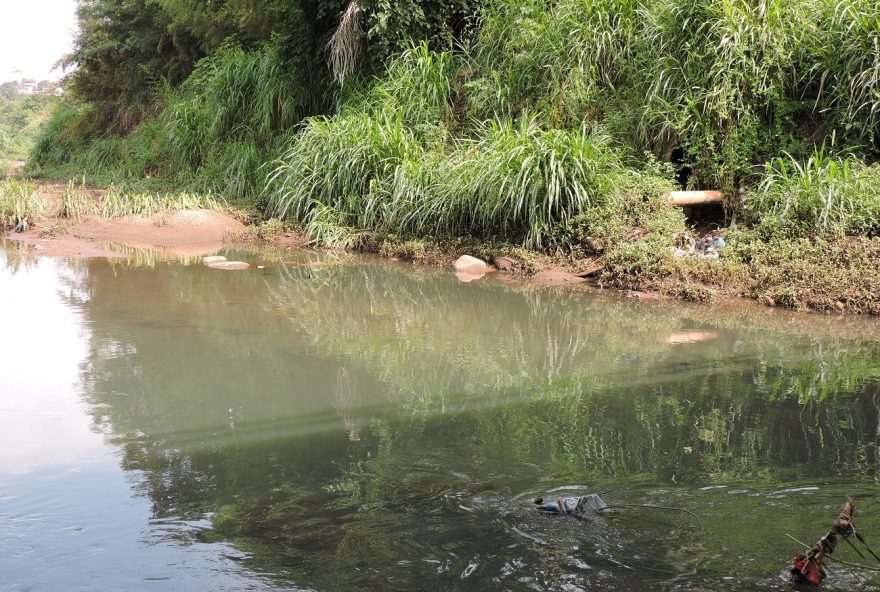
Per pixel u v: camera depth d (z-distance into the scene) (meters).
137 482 3.49
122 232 12.19
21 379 5.06
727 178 9.32
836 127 9.16
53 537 2.96
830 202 7.99
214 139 15.89
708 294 7.74
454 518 3.08
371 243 10.90
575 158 9.26
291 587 2.59
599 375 5.27
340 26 12.55
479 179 9.69
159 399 4.71
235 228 12.44
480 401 4.71
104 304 7.42
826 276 7.42
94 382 5.02
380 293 8.20
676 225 8.95
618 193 9.23
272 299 7.84
